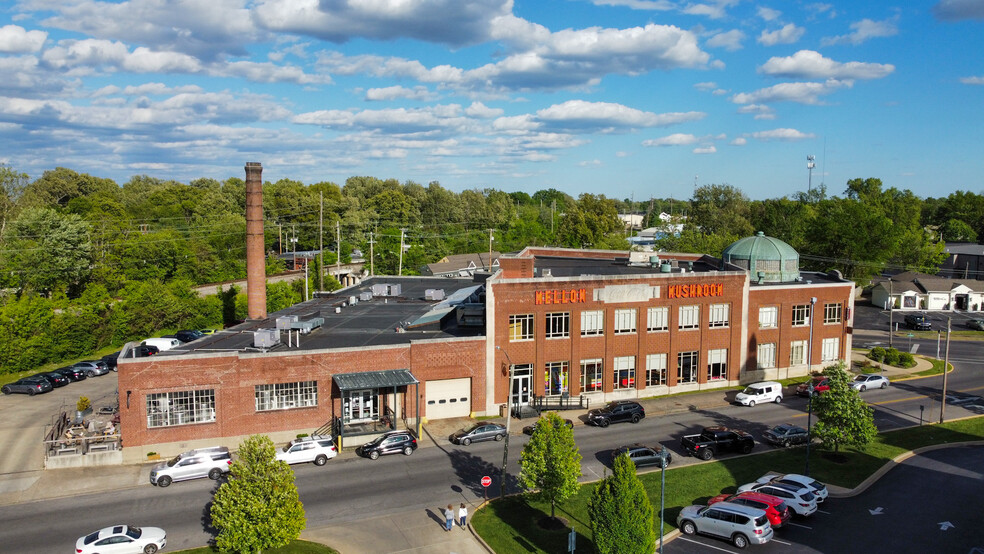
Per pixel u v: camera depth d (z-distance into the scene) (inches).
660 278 2620.6
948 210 7726.4
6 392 2682.1
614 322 2571.4
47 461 1902.1
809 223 5457.7
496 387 2399.1
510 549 1462.8
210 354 2017.7
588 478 1844.2
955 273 6146.7
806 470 1884.8
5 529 1535.4
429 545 1491.1
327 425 2158.0
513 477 1865.2
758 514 1487.5
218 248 5452.8
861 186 7770.7
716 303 2738.7
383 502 1704.0
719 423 2345.0
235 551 1355.8
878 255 4729.3
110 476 1859.0
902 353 3218.5
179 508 1652.3
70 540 1485.0
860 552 1453.0
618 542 1285.7
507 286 2386.8
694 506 1605.6
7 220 4453.7
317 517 1619.1
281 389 2114.9
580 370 2541.8
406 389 2267.5
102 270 4279.0
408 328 2503.7
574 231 6535.4
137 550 1403.8
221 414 2033.7
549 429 1551.4
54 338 3235.7
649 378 2659.9
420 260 5585.6
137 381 1955.0
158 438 1983.3
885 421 2375.7
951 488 1803.6
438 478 1854.1
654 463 1937.7
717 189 7440.9
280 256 6146.7
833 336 3026.6
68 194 7175.2
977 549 1462.8
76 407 2444.6
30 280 3964.1
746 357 2822.3
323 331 2524.6
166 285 3956.7
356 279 5575.8
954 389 2790.4
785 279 3080.7
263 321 2760.8
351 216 6830.7
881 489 1807.3
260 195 2876.5
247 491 1293.1
